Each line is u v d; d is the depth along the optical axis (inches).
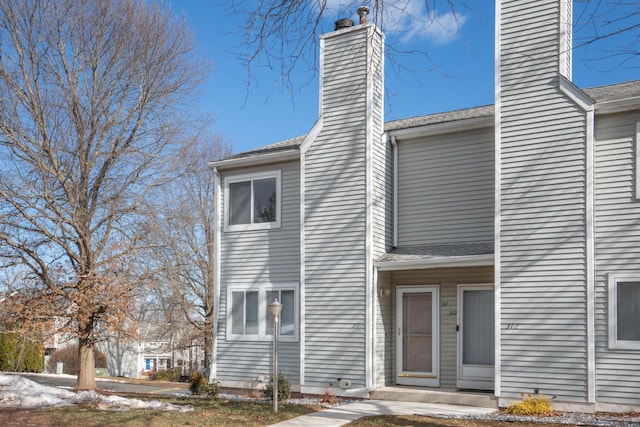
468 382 536.7
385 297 574.9
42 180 672.4
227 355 630.5
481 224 545.6
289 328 596.7
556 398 453.1
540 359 462.3
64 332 671.1
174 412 449.7
